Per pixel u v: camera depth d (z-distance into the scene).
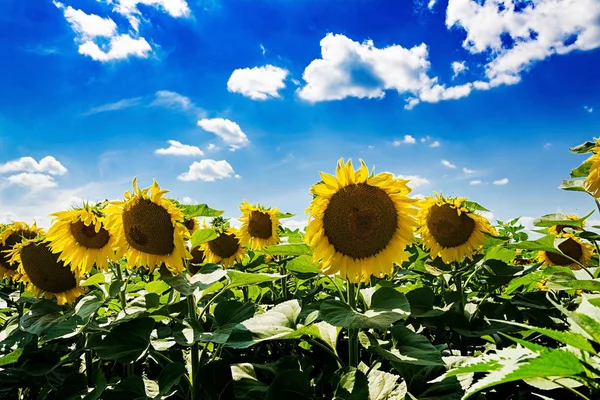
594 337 0.35
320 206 0.92
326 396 0.81
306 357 1.00
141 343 0.81
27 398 1.16
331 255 0.93
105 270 1.13
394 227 0.94
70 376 0.91
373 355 1.00
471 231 1.30
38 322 0.92
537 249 1.22
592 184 1.03
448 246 1.31
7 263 1.36
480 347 1.12
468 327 1.03
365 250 0.92
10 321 1.22
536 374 0.33
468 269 1.19
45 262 1.11
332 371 0.94
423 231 1.34
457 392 0.73
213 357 0.91
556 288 0.96
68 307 1.12
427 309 1.04
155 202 0.94
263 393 0.79
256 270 1.61
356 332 0.81
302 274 1.14
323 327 0.91
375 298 0.81
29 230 1.37
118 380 0.93
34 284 1.15
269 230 1.82
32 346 1.04
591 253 1.59
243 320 0.86
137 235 0.94
